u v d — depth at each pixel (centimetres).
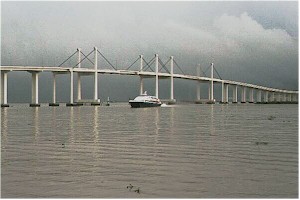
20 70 13425
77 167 1728
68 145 2459
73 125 4394
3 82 13175
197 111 9638
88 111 9912
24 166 1753
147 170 1659
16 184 1445
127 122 4956
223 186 1414
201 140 2689
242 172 1614
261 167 1712
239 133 3209
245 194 1327
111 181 1484
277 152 2122
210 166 1736
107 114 7838
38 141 2691
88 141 2673
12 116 6906
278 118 5862
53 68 14362
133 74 16225
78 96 15825
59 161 1877
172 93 17438
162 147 2327
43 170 1669
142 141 2647
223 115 7112
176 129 3688
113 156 2009
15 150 2242
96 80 15488
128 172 1623
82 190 1373
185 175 1566
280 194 1325
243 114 7594
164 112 8969
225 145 2409
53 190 1373
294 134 3114
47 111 9912
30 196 1309
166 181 1481
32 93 14212
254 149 2234
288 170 1650
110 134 3188
